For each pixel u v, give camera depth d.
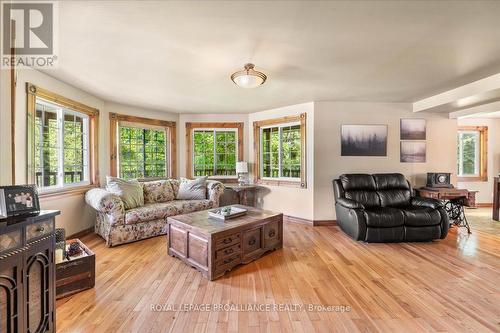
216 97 3.97
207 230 2.37
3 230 1.22
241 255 2.59
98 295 2.03
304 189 4.41
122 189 3.53
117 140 4.34
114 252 2.97
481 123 5.89
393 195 3.82
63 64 2.61
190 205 3.96
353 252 3.01
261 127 5.12
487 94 3.18
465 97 3.35
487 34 1.98
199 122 5.27
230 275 2.40
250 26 1.87
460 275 2.40
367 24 1.84
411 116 4.37
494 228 4.06
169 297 2.01
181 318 1.75
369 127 4.31
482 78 3.05
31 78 2.73
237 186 4.77
